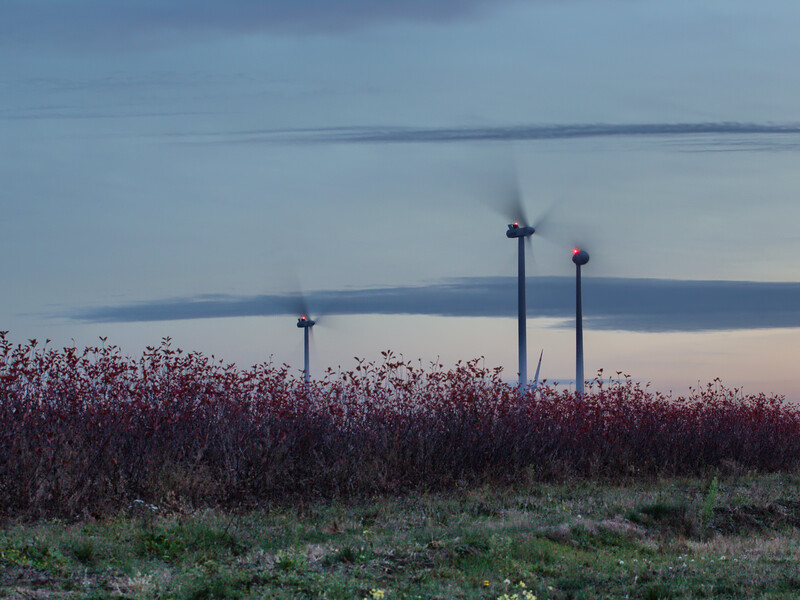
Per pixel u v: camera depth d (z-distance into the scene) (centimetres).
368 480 1609
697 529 1484
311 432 1666
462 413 1820
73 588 946
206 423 1574
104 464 1395
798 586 1084
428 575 1077
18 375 1405
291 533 1277
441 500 1580
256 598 937
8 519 1246
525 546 1241
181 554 1117
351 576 1045
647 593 1043
